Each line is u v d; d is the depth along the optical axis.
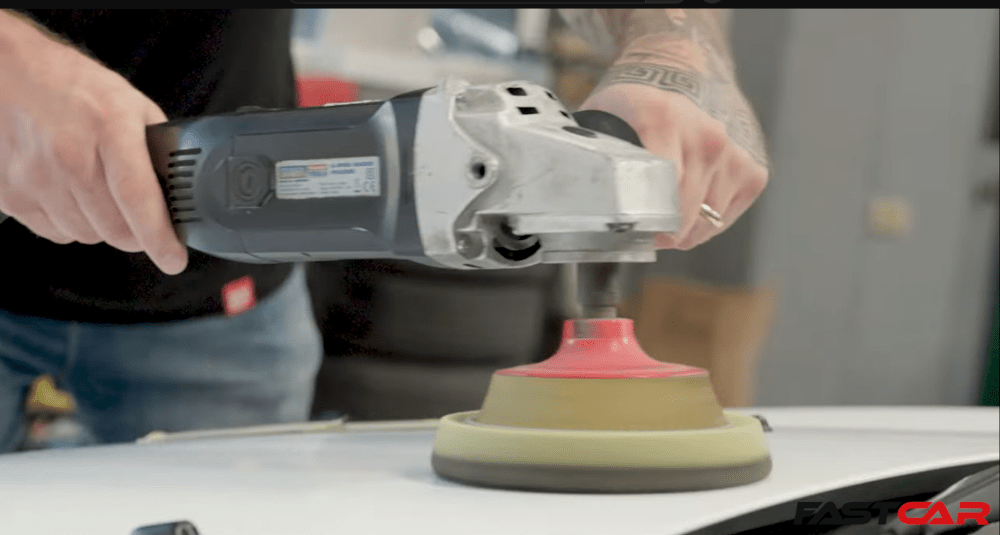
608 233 0.61
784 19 3.13
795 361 3.25
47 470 0.69
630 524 0.51
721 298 2.74
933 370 3.32
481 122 0.62
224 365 1.23
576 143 0.60
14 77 0.77
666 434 0.59
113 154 0.75
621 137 0.66
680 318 2.73
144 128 0.77
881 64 3.20
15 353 1.15
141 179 0.75
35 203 0.82
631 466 0.58
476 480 0.61
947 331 3.31
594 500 0.57
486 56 2.30
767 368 3.22
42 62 0.78
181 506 0.56
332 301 1.93
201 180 0.74
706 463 0.58
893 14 3.17
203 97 1.17
